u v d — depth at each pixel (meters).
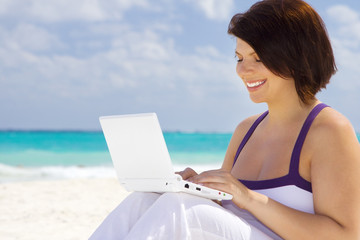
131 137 1.85
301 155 1.90
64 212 5.93
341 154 1.79
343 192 1.75
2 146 32.28
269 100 2.08
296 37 1.93
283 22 1.94
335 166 1.78
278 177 1.96
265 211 1.79
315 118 1.92
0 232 4.73
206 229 1.70
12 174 13.10
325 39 2.01
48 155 25.78
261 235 1.81
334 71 2.07
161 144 1.76
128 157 1.90
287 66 1.95
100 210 6.11
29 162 21.52
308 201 1.89
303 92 2.00
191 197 1.75
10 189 8.05
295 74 1.96
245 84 2.11
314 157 1.85
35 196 7.29
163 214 1.69
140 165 1.87
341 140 1.81
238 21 2.05
